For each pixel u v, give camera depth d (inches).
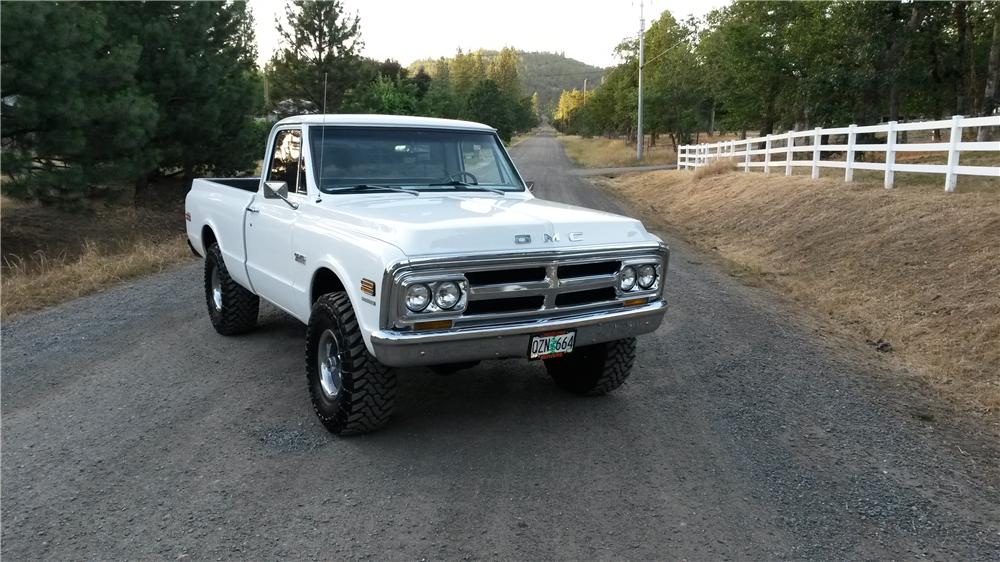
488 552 127.0
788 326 301.6
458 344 154.2
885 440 182.2
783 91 1310.3
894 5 951.0
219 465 161.5
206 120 735.7
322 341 178.5
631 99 2097.7
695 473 159.2
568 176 1467.8
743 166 940.0
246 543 129.6
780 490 152.4
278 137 221.9
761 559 126.3
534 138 5388.8
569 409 197.0
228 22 784.3
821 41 1155.9
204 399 204.2
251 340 265.4
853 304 337.1
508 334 157.9
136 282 394.9
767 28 1305.4
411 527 135.1
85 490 150.6
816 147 664.4
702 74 1907.0
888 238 413.1
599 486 152.1
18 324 300.5
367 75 1259.8
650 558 125.8
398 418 189.2
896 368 249.3
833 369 242.7
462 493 148.3
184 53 697.0
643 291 177.9
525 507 142.9
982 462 171.5
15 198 535.8
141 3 689.0
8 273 501.0
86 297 355.3
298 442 173.6
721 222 650.2
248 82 813.9
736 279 415.5
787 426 189.0
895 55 994.7
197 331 280.2
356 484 151.9
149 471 159.0
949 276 329.4
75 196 564.4
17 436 180.1
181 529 134.6
